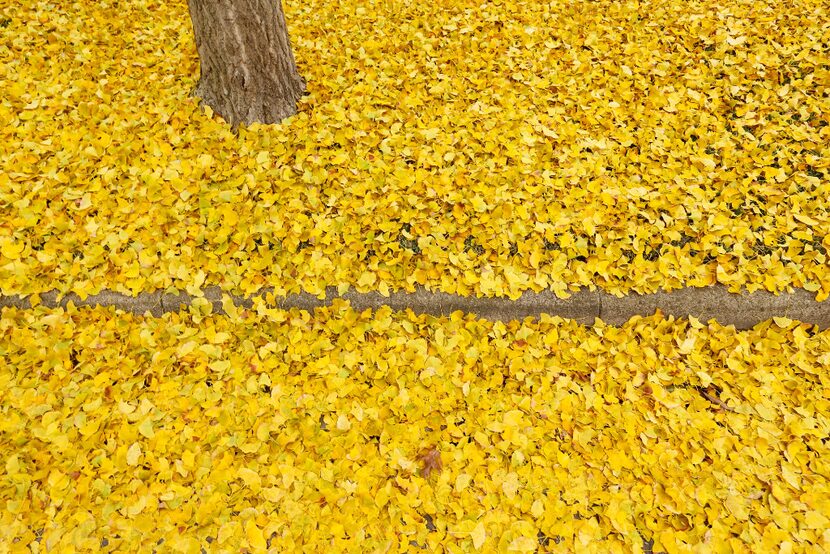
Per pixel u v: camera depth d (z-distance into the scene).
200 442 2.54
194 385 2.72
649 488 2.40
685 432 2.59
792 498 2.37
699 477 2.45
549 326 2.99
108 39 4.57
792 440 2.54
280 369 2.80
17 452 2.48
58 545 2.23
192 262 3.05
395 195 3.33
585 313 3.03
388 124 3.84
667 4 5.02
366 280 3.02
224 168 3.49
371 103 3.98
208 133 3.73
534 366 2.83
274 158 3.58
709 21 4.75
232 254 3.08
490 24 4.86
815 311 2.97
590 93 4.12
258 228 3.17
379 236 3.16
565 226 3.22
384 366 2.81
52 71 4.18
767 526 2.28
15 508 2.32
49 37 4.49
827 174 3.45
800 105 3.94
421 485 2.43
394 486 2.43
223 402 2.68
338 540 2.27
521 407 2.70
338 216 3.26
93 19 4.79
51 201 3.27
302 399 2.70
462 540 2.28
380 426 2.63
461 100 4.07
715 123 3.85
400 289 3.03
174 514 2.32
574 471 2.48
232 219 3.19
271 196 3.31
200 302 2.95
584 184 3.46
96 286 2.95
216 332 2.94
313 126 3.79
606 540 2.29
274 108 3.82
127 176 3.43
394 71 4.31
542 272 3.06
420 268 3.05
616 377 2.80
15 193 3.29
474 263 3.09
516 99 4.07
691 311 3.01
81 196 3.29
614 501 2.38
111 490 2.38
